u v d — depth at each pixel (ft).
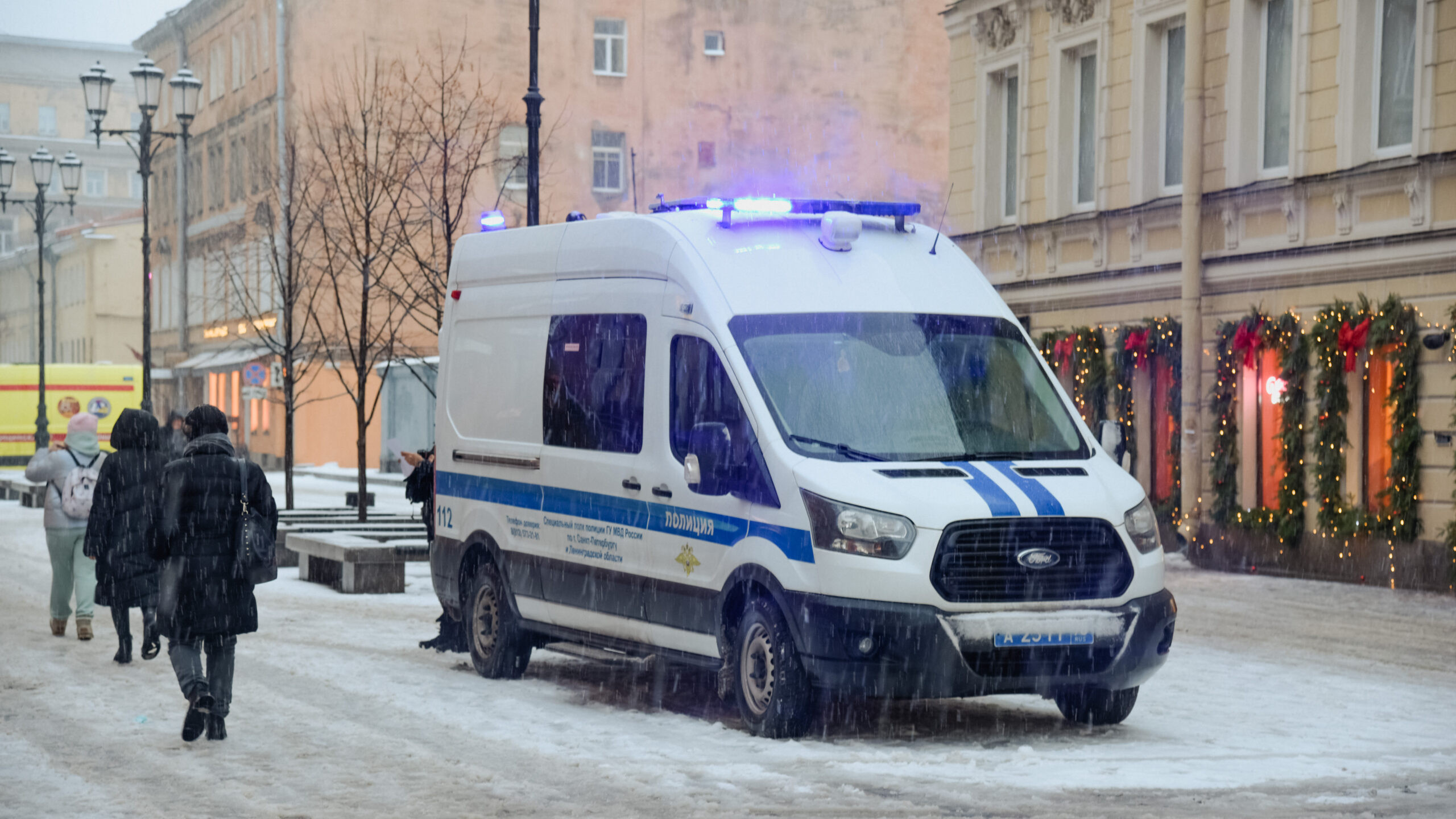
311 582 64.08
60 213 380.99
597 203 179.22
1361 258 61.87
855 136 187.42
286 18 172.76
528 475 37.65
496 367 39.55
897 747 29.30
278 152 146.10
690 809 23.85
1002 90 87.25
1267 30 68.49
